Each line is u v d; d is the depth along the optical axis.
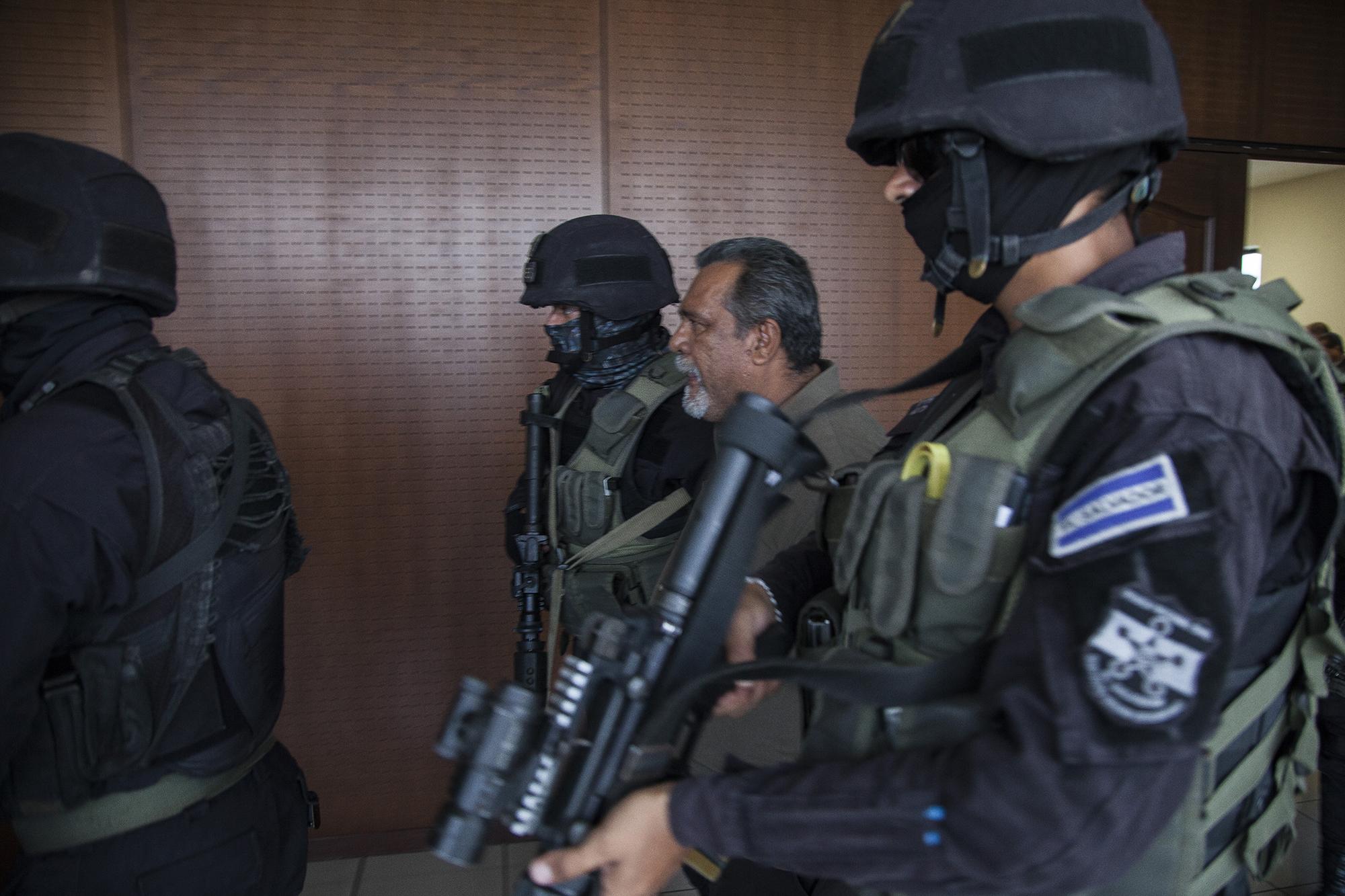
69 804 1.17
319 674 2.61
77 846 1.19
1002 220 0.81
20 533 1.07
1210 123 2.93
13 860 2.34
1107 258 0.84
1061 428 0.74
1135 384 0.70
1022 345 0.79
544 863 0.78
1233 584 0.63
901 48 0.83
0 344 1.25
